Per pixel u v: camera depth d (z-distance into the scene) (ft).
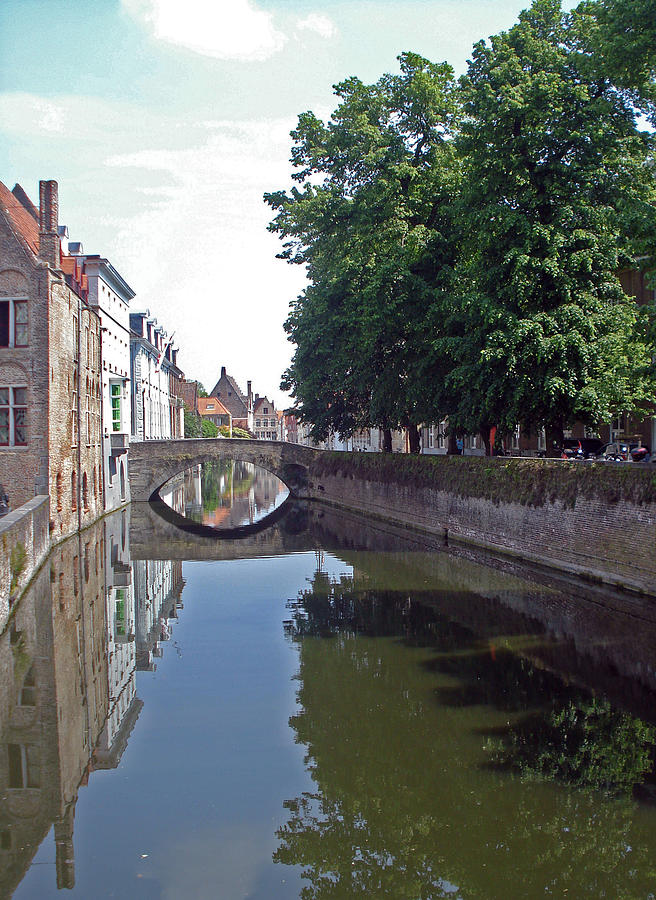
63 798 26.03
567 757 28.89
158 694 36.17
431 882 21.44
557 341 62.34
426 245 82.12
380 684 37.45
